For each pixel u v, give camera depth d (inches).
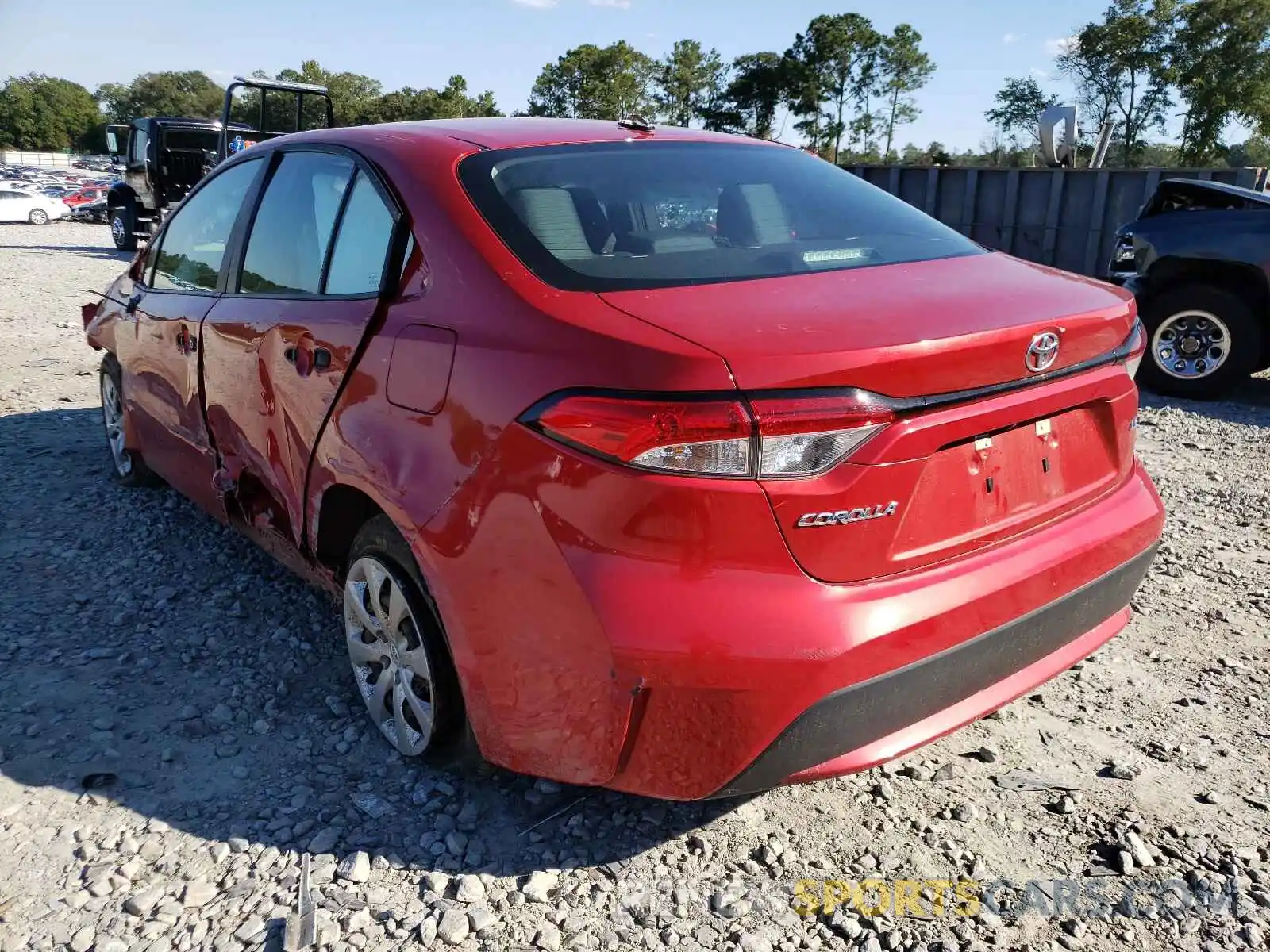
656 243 98.5
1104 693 124.9
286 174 131.1
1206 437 251.4
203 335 138.9
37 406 257.9
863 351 76.6
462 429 87.3
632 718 79.5
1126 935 86.4
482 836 97.3
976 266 103.3
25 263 653.9
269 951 83.0
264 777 106.0
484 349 86.8
